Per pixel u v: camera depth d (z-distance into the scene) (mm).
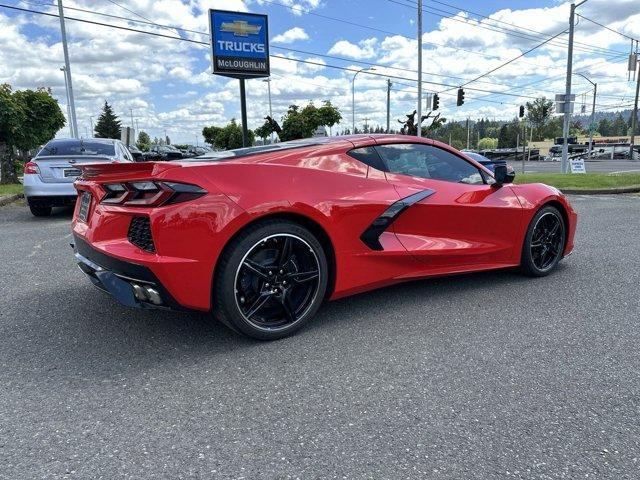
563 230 4410
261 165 2912
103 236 2836
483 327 3158
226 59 13586
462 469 1793
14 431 2037
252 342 2932
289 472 1780
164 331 3104
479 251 3838
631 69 31000
